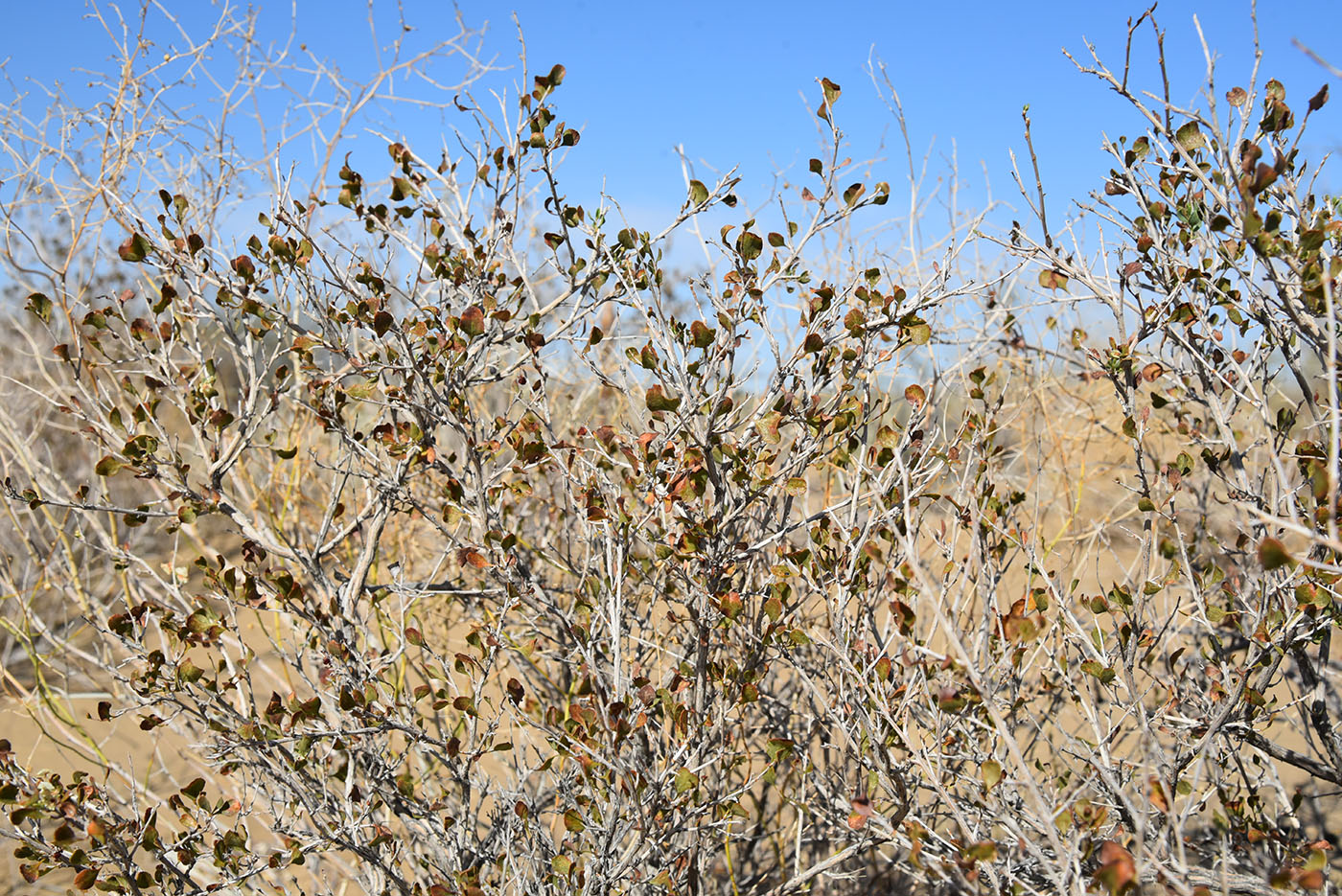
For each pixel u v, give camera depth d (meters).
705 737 2.44
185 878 2.35
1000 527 2.62
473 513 2.64
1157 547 2.60
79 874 2.21
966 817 2.31
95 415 2.98
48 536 4.79
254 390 2.75
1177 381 2.43
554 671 3.79
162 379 2.63
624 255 2.59
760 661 2.48
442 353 2.45
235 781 3.11
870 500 2.41
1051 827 1.74
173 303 2.65
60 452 4.67
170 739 4.53
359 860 3.04
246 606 2.53
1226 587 2.40
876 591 2.48
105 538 2.99
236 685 2.59
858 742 2.32
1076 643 2.49
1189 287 2.39
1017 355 3.68
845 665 2.24
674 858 2.51
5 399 4.08
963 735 2.44
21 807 2.28
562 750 2.47
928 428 2.78
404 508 2.87
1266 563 1.48
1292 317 2.01
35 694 3.97
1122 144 2.35
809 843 3.44
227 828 3.58
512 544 2.55
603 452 2.45
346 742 2.46
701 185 2.51
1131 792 2.44
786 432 2.88
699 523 2.31
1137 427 2.47
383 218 2.80
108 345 3.38
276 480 4.20
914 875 2.40
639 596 3.15
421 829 2.71
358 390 2.44
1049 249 2.40
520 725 2.57
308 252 2.44
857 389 2.66
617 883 2.48
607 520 2.40
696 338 2.29
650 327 2.52
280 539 3.57
